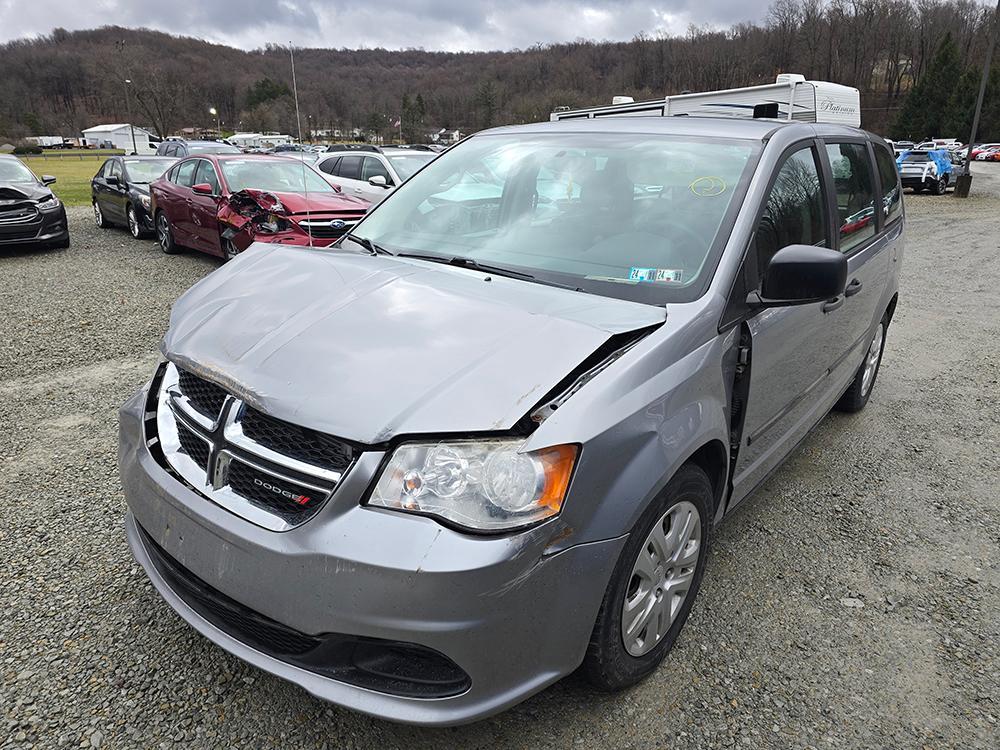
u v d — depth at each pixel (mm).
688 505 2291
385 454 1776
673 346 2160
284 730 2127
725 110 11547
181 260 9977
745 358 2494
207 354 2156
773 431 3039
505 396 1827
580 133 3258
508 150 3303
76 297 7617
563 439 1815
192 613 2113
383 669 1844
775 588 2904
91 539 3051
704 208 2643
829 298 2322
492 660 1793
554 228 2814
